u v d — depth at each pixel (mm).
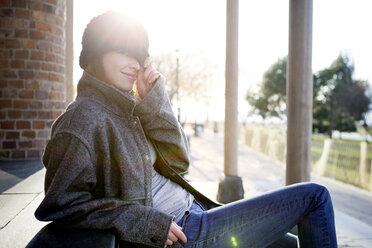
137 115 1316
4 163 3203
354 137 33125
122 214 1040
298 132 3375
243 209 1254
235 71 5660
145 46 1274
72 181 988
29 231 1198
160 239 1045
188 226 1218
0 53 3490
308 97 3357
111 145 1107
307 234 1282
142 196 1141
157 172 1439
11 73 3518
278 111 33594
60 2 3877
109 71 1221
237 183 5570
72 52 4973
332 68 26859
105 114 1106
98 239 941
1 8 3482
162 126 1337
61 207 991
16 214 1432
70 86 4918
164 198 1281
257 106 35000
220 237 1215
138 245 1098
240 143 27359
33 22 3586
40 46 3627
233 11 5594
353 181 8664
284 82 31594
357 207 6000
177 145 1396
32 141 3596
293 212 1270
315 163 11539
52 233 977
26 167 2928
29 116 3586
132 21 1225
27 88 3572
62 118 1079
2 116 3492
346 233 4250
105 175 1086
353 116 26609
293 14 3320
